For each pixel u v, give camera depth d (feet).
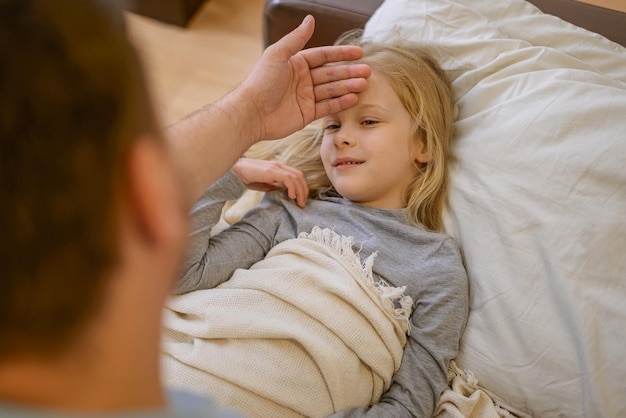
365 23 4.26
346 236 3.48
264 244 3.60
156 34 6.51
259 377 3.00
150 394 1.00
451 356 3.29
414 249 3.43
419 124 3.60
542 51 3.68
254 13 6.79
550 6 4.09
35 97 0.71
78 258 0.77
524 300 3.20
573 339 3.06
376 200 3.67
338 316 3.14
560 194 3.22
